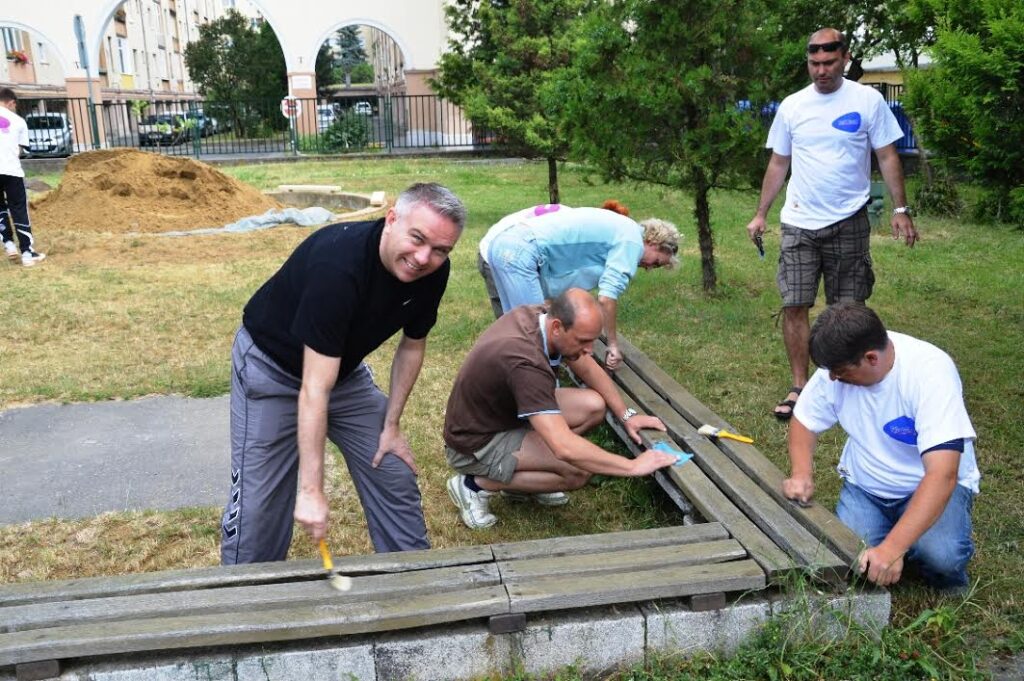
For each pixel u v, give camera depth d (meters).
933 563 3.10
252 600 2.75
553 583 2.85
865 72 20.39
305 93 29.59
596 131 7.45
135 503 4.28
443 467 4.58
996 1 4.63
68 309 7.66
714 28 7.16
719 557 3.01
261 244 10.70
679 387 4.78
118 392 5.75
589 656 2.84
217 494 4.37
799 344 5.14
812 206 5.00
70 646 2.57
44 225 11.77
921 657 2.79
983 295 7.59
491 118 11.52
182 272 9.24
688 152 7.19
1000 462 4.39
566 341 3.50
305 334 2.74
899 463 3.15
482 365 3.63
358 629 2.68
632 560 2.98
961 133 5.09
